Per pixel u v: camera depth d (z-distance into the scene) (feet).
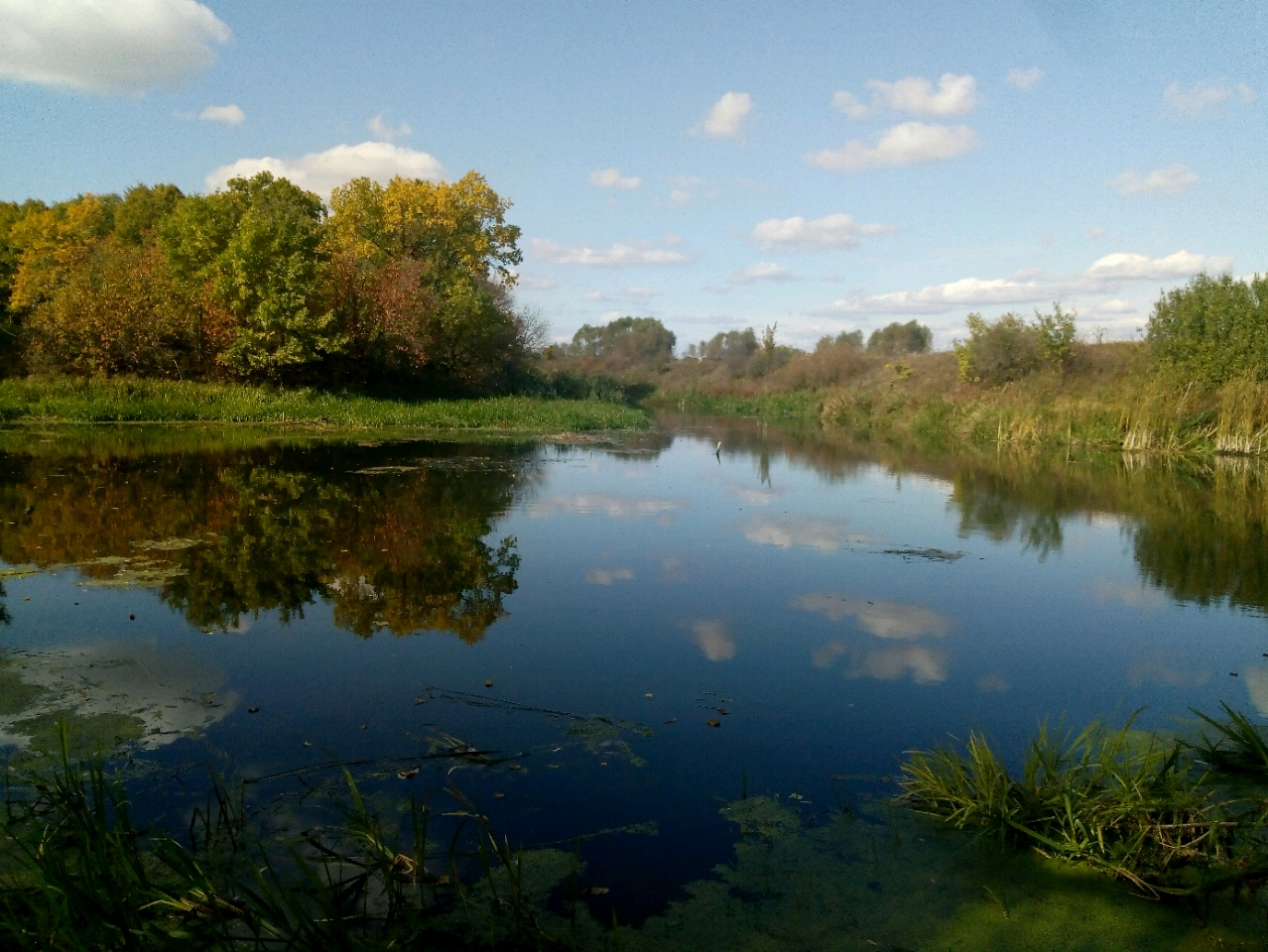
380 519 30.58
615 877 10.19
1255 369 65.98
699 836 11.07
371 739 13.44
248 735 13.44
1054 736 14.03
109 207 130.11
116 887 8.75
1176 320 74.18
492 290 111.75
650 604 21.07
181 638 17.71
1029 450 66.23
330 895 9.30
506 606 20.65
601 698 15.24
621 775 12.55
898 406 100.73
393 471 43.68
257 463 44.91
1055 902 9.84
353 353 88.99
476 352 104.27
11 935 8.08
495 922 9.24
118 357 78.33
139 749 12.89
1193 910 9.70
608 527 30.68
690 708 14.92
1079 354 94.89
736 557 26.32
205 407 70.95
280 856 10.30
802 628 19.49
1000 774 11.84
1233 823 10.69
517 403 93.66
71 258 96.94
